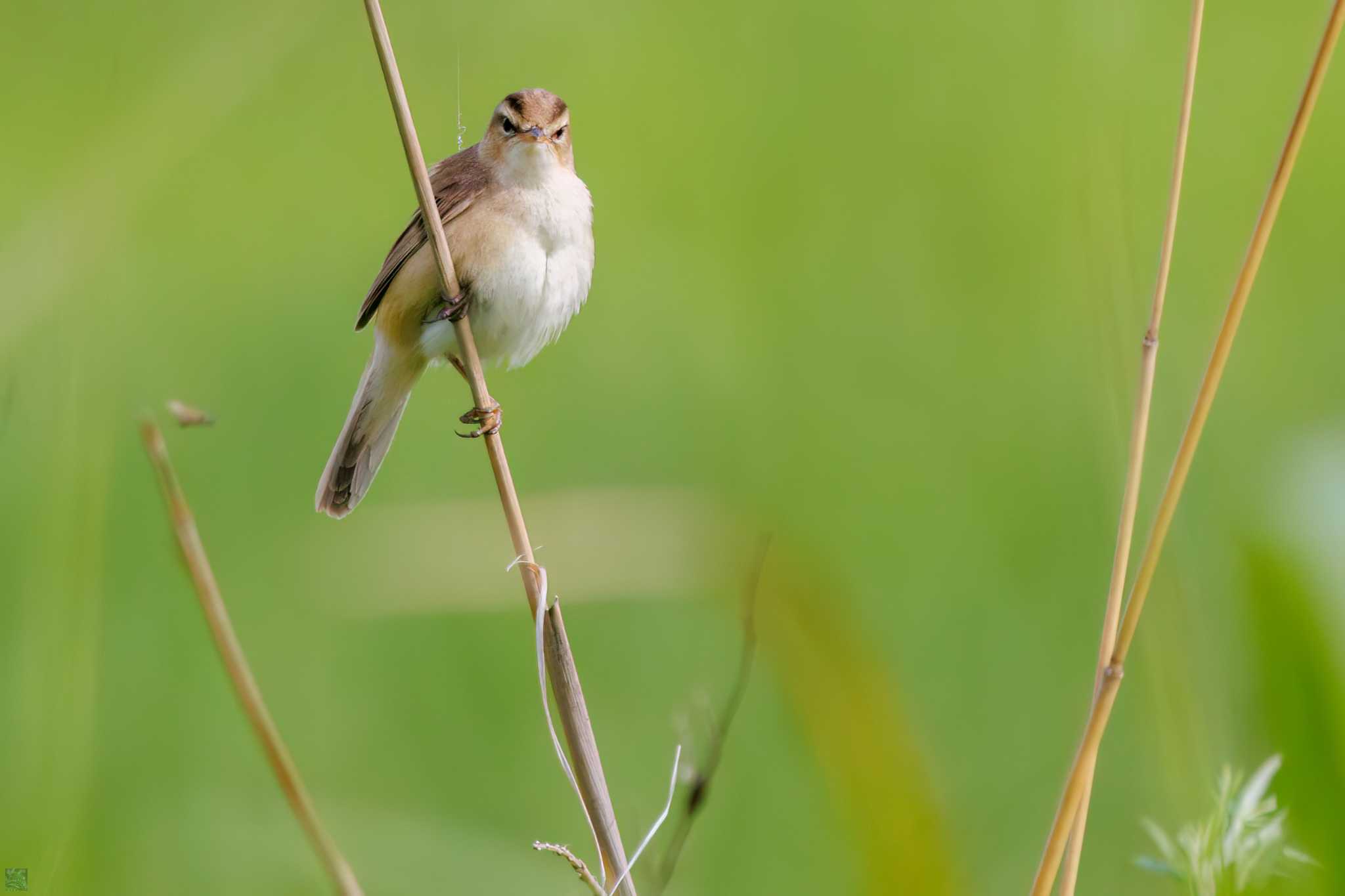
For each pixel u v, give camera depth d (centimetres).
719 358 1387
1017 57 1747
